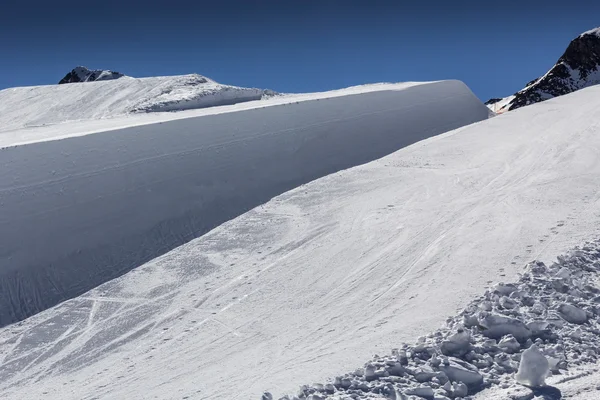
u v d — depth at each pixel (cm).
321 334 945
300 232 1477
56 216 1503
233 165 1892
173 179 1752
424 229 1362
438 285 1052
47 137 2009
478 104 3077
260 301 1141
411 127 2509
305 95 3281
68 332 1138
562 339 764
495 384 677
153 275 1348
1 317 1223
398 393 637
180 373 901
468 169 1823
